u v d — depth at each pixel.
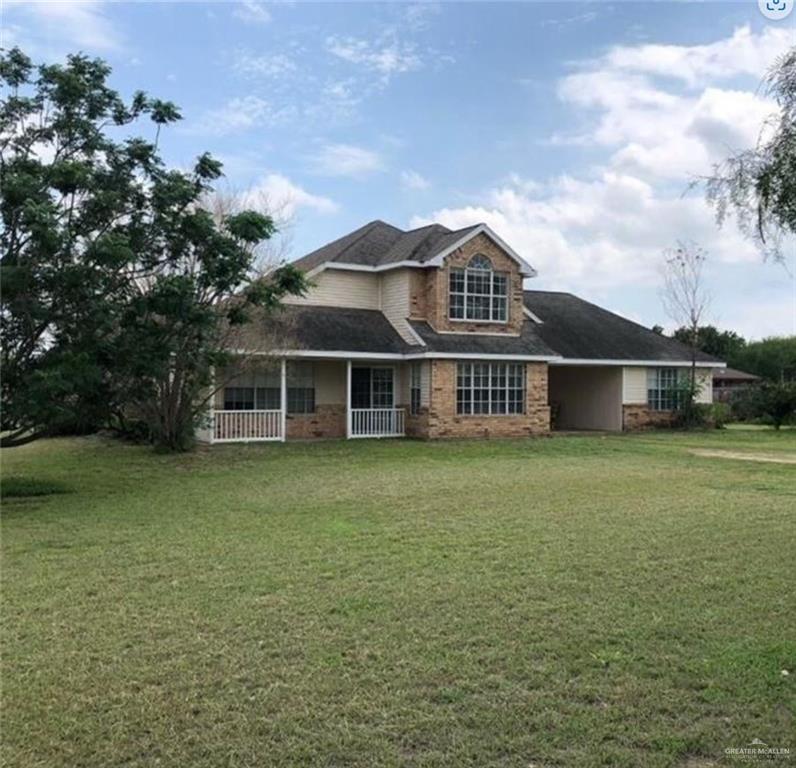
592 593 6.36
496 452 19.38
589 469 15.61
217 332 16.45
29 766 3.60
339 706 4.20
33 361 12.13
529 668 4.72
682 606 6.00
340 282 24.89
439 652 5.00
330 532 8.92
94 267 11.91
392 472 15.03
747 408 32.22
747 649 5.02
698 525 9.31
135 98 13.20
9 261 11.63
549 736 3.85
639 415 28.52
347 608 5.95
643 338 29.97
